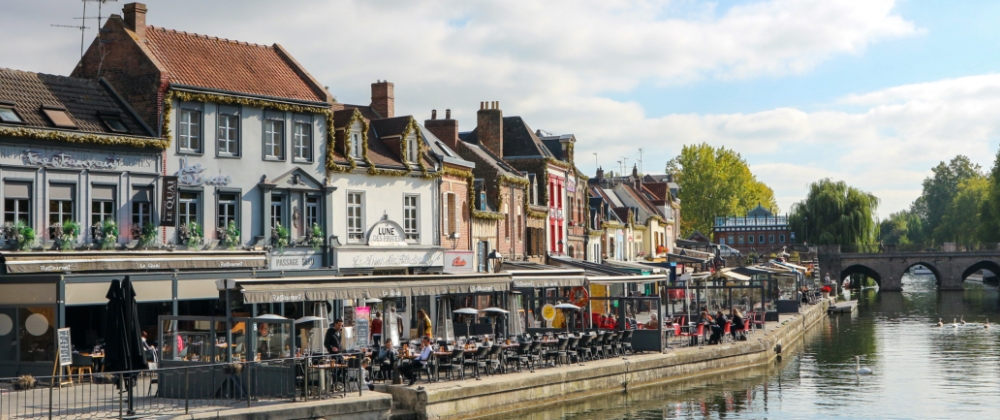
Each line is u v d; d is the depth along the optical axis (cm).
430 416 2273
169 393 2152
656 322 3444
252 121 3200
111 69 3011
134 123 2936
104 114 2869
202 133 3045
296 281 2297
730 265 9931
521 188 4888
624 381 2991
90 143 2738
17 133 2555
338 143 3584
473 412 2417
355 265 3528
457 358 2552
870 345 4722
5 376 2567
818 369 3694
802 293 7062
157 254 2816
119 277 2711
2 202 2552
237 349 2142
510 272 3225
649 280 3750
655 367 3128
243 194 3162
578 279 3484
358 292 2448
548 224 5275
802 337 5275
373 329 3127
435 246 3938
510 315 3266
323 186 3416
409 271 3828
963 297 9562
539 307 3722
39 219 2627
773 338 4019
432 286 2747
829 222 11238
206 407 1961
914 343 4806
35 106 2711
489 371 2630
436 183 4006
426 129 4403
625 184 8600
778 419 2611
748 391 3094
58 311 2534
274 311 3162
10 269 2491
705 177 12206
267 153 3253
